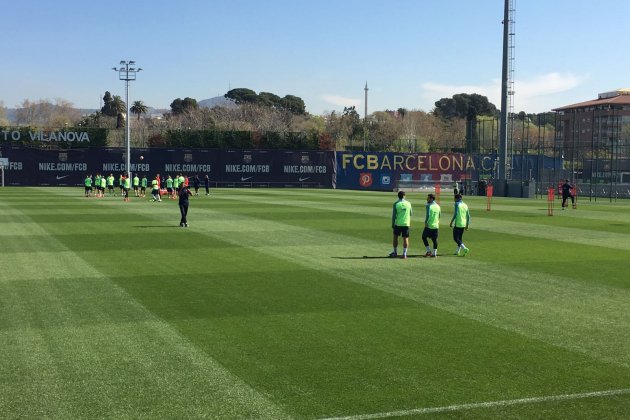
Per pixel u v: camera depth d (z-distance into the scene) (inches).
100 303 481.1
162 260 697.0
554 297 525.3
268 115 5236.2
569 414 275.3
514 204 1925.4
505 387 307.1
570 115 3267.7
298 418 267.7
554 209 1691.7
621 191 2564.0
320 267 663.1
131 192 2361.0
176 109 6820.9
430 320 440.5
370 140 4313.5
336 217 1291.8
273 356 352.5
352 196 2246.6
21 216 1227.9
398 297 516.4
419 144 3823.8
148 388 301.0
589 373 329.7
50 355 350.3
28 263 667.4
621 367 340.5
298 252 773.3
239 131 3051.2
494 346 378.0
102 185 2001.7
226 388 301.9
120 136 3053.6
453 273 637.9
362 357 352.5
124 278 586.6
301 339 387.9
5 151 2687.0
